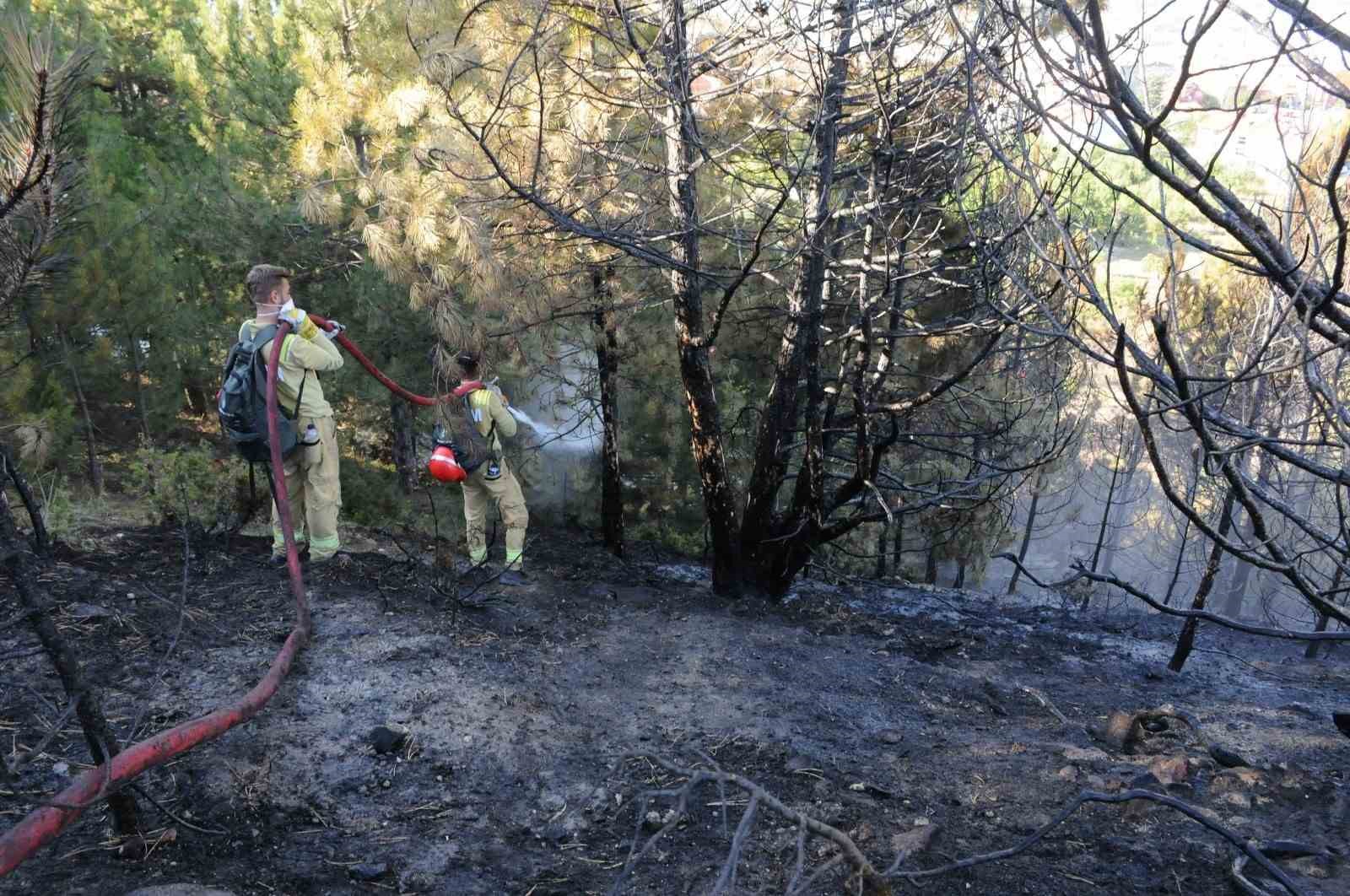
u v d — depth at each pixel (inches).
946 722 198.1
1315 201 99.8
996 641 287.6
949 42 185.0
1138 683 249.8
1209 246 83.7
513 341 295.7
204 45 456.8
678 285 259.8
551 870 128.0
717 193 306.5
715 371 375.9
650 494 419.8
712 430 276.5
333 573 228.2
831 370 364.8
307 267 387.5
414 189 234.7
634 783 154.3
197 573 215.0
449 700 171.0
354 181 259.9
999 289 198.2
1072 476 569.9
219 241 377.7
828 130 225.8
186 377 391.9
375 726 158.9
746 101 236.7
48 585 188.7
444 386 260.5
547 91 209.8
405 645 191.8
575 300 295.3
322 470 229.0
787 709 193.6
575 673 201.5
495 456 255.0
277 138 400.2
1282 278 82.1
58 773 128.7
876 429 283.1
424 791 144.6
